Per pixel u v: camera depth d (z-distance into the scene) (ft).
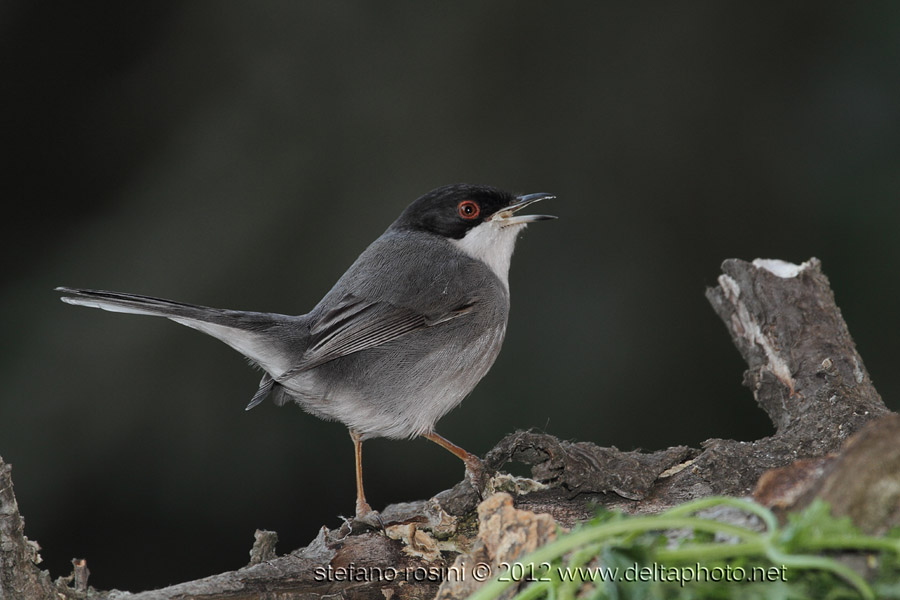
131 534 37.99
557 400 39.14
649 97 43.06
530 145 42.01
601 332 40.01
